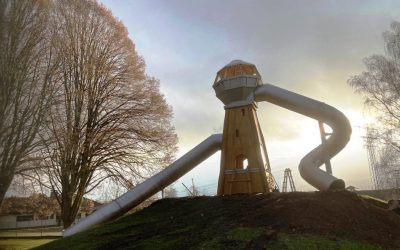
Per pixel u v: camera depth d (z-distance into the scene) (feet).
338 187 48.55
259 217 37.42
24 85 74.84
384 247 31.35
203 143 64.39
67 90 80.12
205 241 33.81
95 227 50.72
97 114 82.43
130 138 82.69
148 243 36.70
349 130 55.01
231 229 35.68
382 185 88.33
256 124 57.21
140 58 89.92
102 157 80.28
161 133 86.12
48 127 75.61
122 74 85.87
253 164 54.44
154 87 89.10
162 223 43.75
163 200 56.08
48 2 80.43
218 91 59.67
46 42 79.30
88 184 81.76
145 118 85.35
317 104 55.26
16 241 84.02
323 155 55.57
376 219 37.35
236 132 56.75
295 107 57.00
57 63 79.25
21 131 73.05
